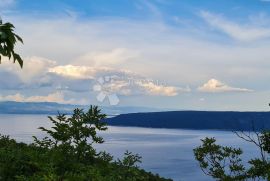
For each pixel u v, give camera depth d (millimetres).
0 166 7867
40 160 7215
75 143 7309
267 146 9203
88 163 7453
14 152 8492
